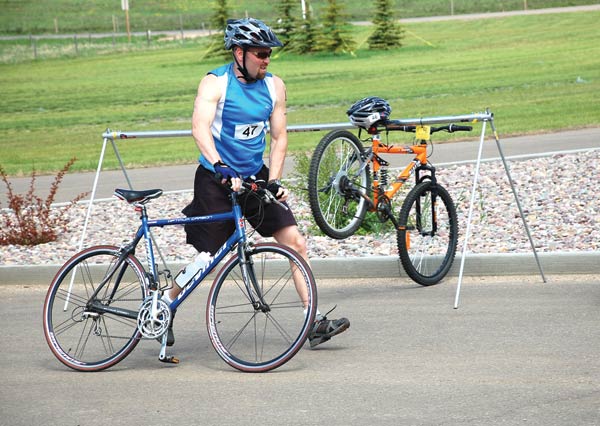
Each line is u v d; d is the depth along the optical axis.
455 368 7.45
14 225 14.50
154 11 116.25
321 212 9.25
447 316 9.09
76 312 8.30
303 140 26.55
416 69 47.12
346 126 10.40
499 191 15.45
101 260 8.30
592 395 6.66
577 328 8.43
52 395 7.31
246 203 8.11
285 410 6.68
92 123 35.47
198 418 6.60
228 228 8.12
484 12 90.12
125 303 9.11
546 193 14.96
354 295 10.22
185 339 8.89
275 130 8.21
